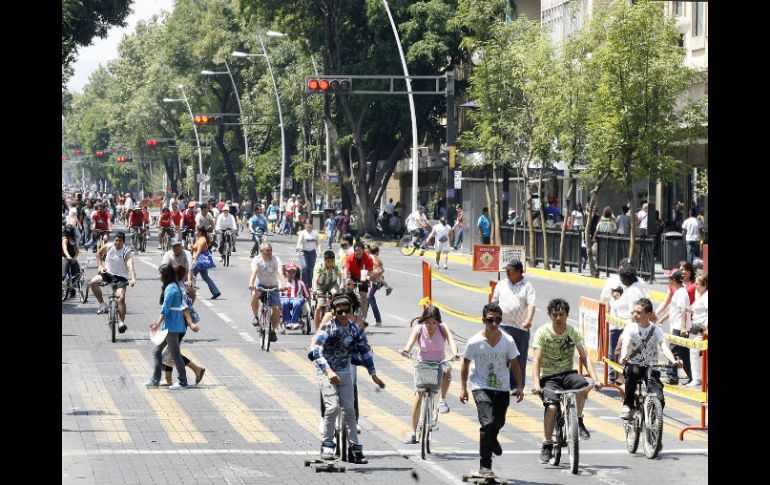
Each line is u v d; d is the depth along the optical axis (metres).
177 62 156.75
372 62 99.44
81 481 20.27
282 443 24.34
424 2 98.12
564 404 22.36
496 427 21.44
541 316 47.88
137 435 24.80
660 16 60.00
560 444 22.61
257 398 29.73
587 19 66.25
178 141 177.12
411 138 103.44
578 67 66.19
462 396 21.64
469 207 83.81
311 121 116.12
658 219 71.81
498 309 21.27
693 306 32.50
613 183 69.44
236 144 165.62
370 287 43.56
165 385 31.41
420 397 24.59
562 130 67.00
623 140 59.69
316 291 38.81
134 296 53.00
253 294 38.22
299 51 108.25
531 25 73.62
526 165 71.62
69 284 50.88
